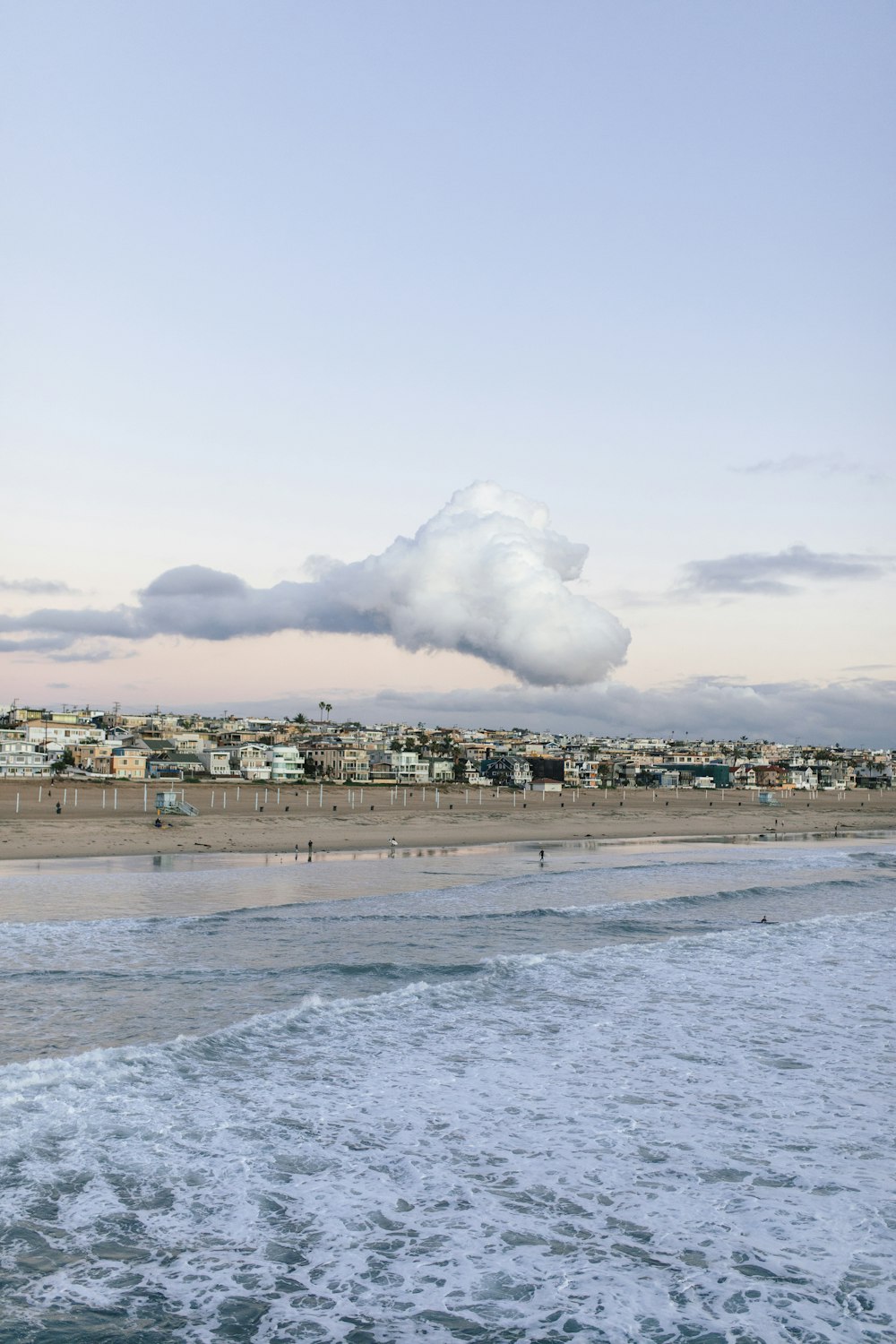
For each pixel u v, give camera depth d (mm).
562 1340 10047
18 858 61562
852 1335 10188
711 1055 20156
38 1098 16641
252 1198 13203
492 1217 12789
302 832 86250
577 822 117312
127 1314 10336
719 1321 10422
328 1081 18188
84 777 152250
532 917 39344
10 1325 9969
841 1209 13125
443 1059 19688
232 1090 17484
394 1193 13469
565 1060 19750
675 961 30281
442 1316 10453
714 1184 13867
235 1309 10500
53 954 29703
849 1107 17047
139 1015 22578
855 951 32625
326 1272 11320
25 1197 12984
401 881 52781
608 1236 12289
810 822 143000
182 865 59688
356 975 27312
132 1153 14547
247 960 29328
